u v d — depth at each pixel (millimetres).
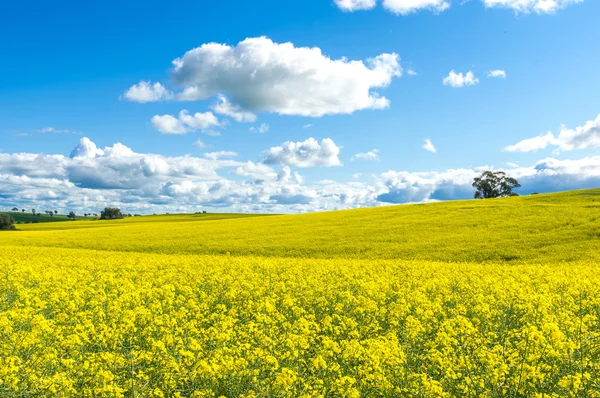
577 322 9555
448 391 7293
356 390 6797
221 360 7555
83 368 7434
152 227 55000
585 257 26406
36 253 30641
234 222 56719
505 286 14906
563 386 6555
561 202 48688
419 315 10891
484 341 8953
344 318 11062
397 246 32000
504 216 40969
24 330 9602
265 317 10367
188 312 11766
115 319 10453
